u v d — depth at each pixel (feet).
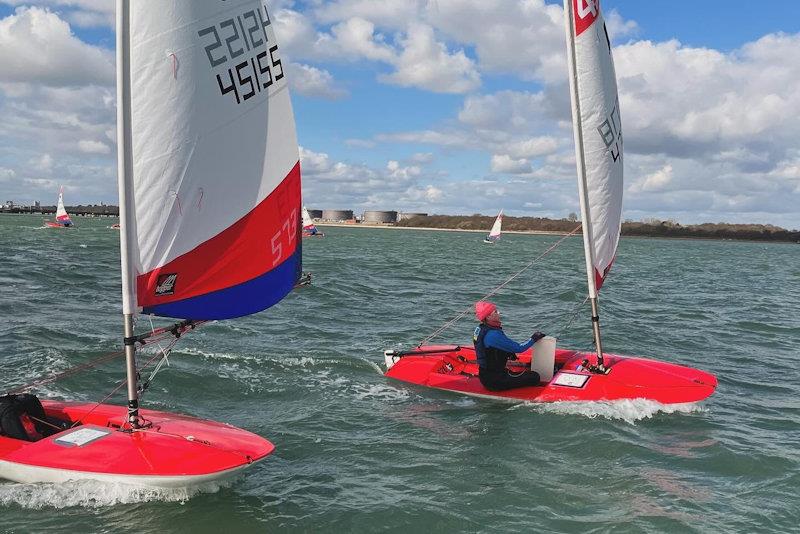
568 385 27.91
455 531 16.10
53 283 61.98
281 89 20.10
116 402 26.40
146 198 16.98
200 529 15.75
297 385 29.99
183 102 17.25
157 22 16.61
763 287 89.04
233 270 19.20
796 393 30.58
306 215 263.90
